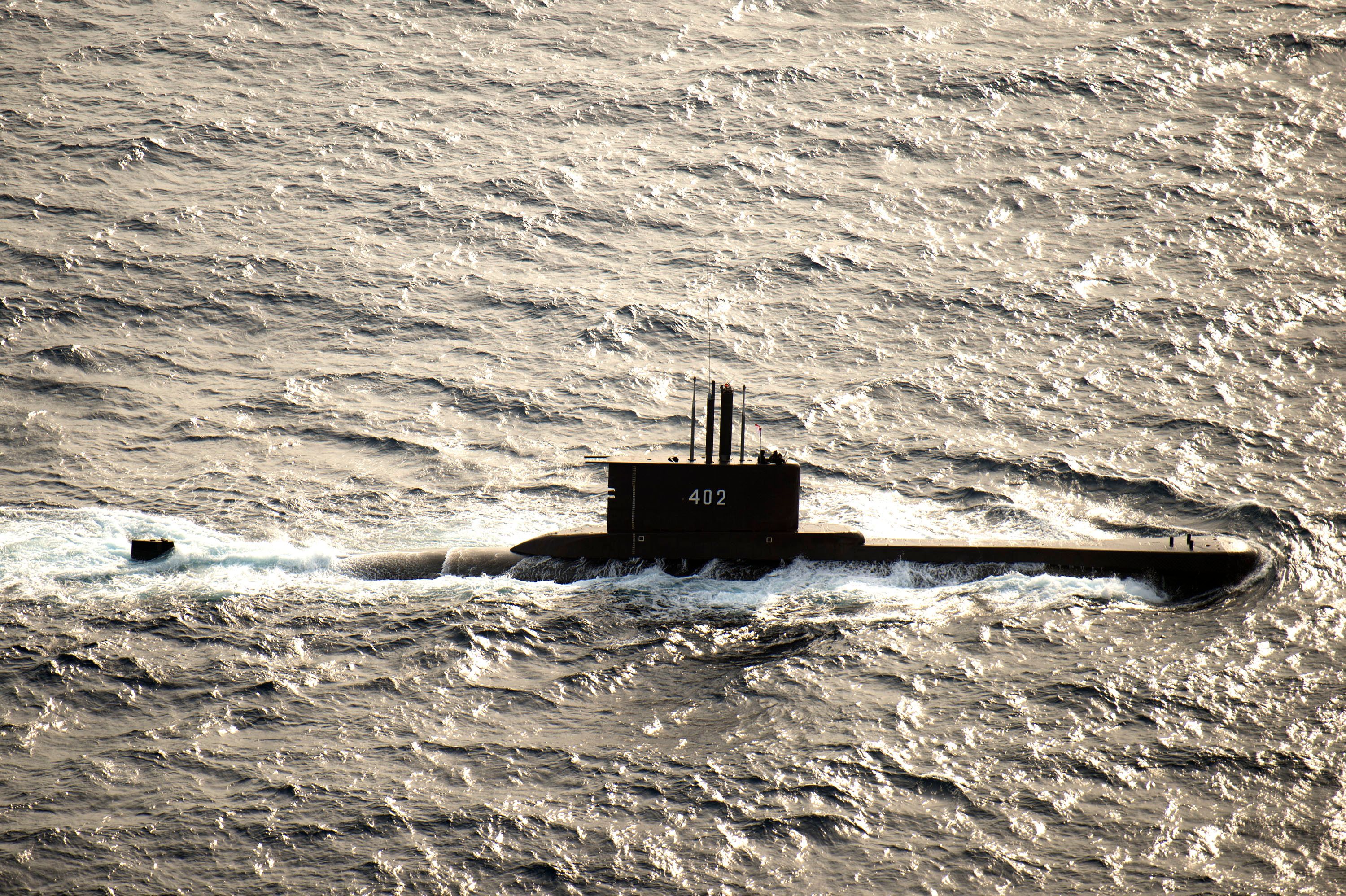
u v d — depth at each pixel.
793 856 88.12
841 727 102.00
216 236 196.00
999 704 105.00
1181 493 141.38
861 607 120.12
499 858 87.62
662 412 160.25
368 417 158.12
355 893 84.31
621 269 192.38
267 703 104.38
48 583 121.06
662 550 125.12
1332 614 118.12
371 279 187.88
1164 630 115.56
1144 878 86.12
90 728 100.50
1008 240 199.25
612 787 94.81
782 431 155.75
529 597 121.56
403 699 105.62
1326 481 143.38
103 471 144.00
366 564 125.81
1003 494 142.00
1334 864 87.31
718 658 112.19
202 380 164.38
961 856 88.19
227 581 122.81
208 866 86.12
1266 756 98.38
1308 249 195.00
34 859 86.06
